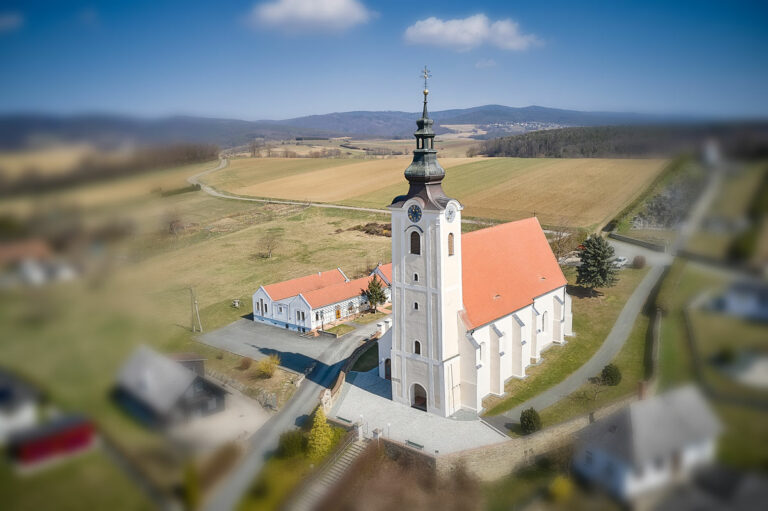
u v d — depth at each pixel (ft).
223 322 271.69
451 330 165.68
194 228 298.56
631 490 53.78
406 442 153.28
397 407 175.01
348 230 448.24
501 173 536.01
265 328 264.31
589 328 223.30
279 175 613.11
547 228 363.76
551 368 193.67
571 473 84.64
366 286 288.30
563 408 165.17
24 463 56.13
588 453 79.66
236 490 121.60
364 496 135.03
